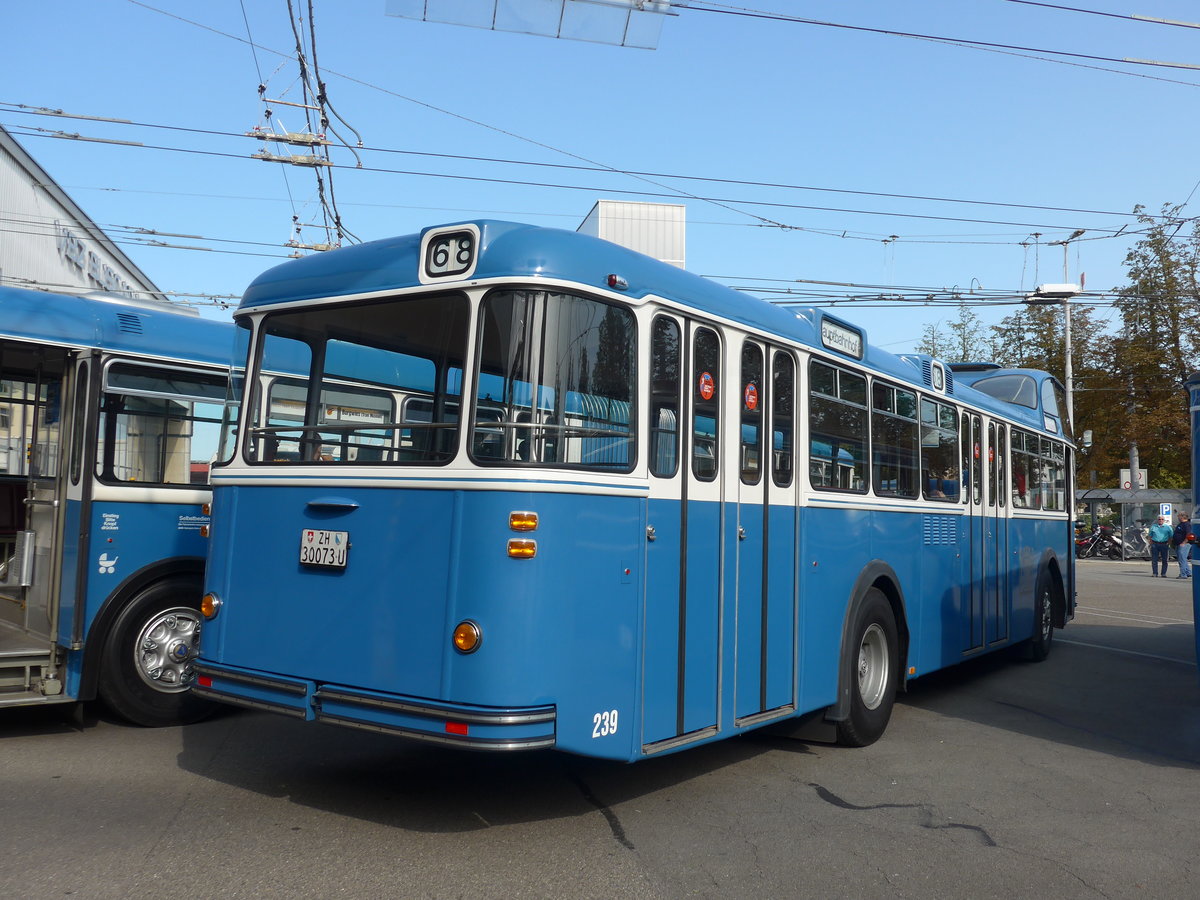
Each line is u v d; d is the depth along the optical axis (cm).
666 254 2555
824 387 719
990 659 1251
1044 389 1315
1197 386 797
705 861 489
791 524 664
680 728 550
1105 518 4488
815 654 687
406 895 432
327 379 550
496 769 648
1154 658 1264
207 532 784
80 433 729
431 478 489
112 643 727
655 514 534
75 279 3031
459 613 471
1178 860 508
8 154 2519
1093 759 723
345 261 557
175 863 461
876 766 692
